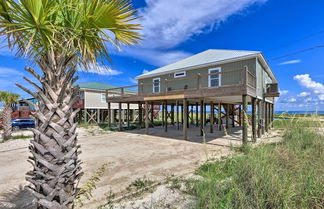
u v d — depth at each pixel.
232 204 2.08
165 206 2.59
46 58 1.64
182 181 3.53
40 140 1.45
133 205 2.67
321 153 3.37
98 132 11.61
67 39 1.65
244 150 4.84
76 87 1.78
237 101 12.18
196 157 5.45
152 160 5.19
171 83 12.73
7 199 2.93
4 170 4.45
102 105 18.36
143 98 10.59
